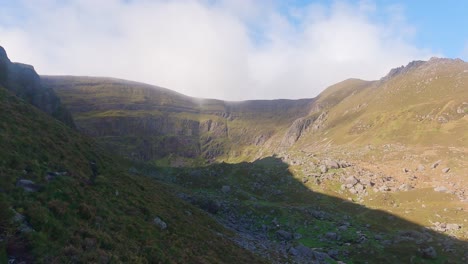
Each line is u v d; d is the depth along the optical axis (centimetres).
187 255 2981
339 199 11244
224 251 3866
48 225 1969
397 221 8875
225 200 9938
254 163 15938
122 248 2269
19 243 1691
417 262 5981
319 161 14888
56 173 2872
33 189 2370
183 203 5588
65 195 2573
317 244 7169
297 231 7988
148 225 3109
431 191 11056
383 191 11431
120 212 3020
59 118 10988
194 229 4041
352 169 13888
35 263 1620
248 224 8369
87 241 2050
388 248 6631
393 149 19388
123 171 4694
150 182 5806
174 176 12912
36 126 3781
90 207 2619
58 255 1769
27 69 10981
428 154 16662
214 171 13700
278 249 5809
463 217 8631
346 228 8144
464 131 19462
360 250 6631
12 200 2003
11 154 2647
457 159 14912
